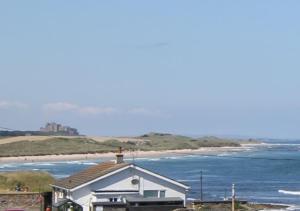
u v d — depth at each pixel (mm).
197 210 67938
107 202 52781
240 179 186250
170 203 52469
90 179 54375
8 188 87000
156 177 55375
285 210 100062
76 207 53000
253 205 97812
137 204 51688
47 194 62312
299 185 166750
